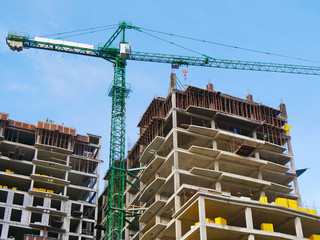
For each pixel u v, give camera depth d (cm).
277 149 9925
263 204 7762
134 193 10838
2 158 10869
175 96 9688
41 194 10725
